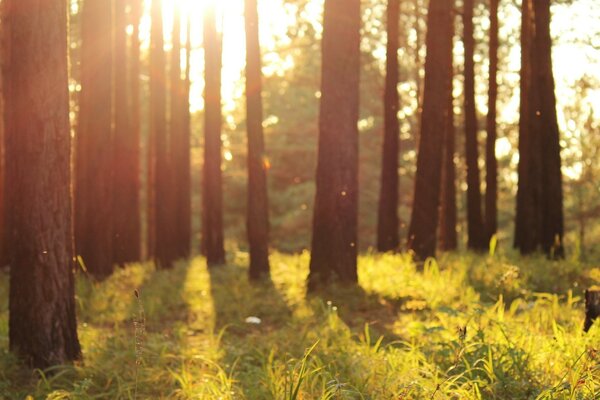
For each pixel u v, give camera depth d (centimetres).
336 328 938
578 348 703
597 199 2212
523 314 943
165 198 2258
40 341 802
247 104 1680
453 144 2328
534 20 1683
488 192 2155
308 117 4766
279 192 4884
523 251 1723
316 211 1396
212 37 2136
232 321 1145
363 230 4603
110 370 778
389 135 2172
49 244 808
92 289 1433
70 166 824
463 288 1187
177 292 1462
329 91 1399
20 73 797
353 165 1398
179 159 2536
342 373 696
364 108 4491
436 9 1644
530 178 1709
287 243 4612
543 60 1677
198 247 5144
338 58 1398
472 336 780
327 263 1372
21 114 801
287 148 4688
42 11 793
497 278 1230
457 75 3052
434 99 1662
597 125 2148
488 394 622
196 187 5225
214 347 872
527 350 721
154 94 2297
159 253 2242
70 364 809
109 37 1739
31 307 804
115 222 2147
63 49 807
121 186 2150
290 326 1033
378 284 1336
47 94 797
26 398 698
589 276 1309
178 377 714
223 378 699
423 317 1059
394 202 2172
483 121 3309
